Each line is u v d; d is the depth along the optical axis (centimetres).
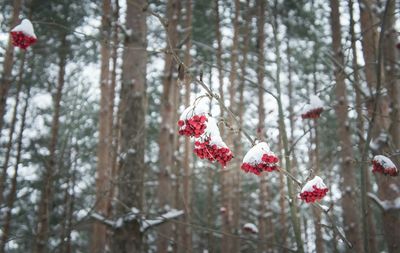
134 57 762
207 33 1381
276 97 542
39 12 1166
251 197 2097
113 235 682
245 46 1338
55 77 1353
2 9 1112
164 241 950
